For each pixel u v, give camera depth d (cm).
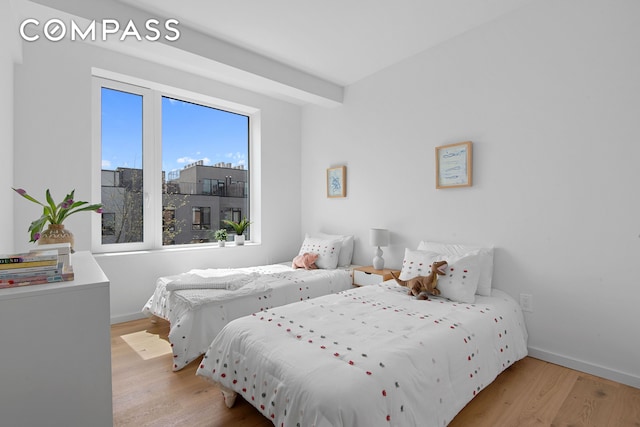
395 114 333
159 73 328
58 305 112
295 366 137
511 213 251
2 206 210
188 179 375
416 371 143
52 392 112
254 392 151
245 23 259
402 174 328
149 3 234
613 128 205
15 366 106
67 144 276
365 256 368
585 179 216
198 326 228
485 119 265
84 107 284
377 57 319
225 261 378
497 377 210
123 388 196
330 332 170
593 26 212
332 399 117
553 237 230
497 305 224
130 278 310
